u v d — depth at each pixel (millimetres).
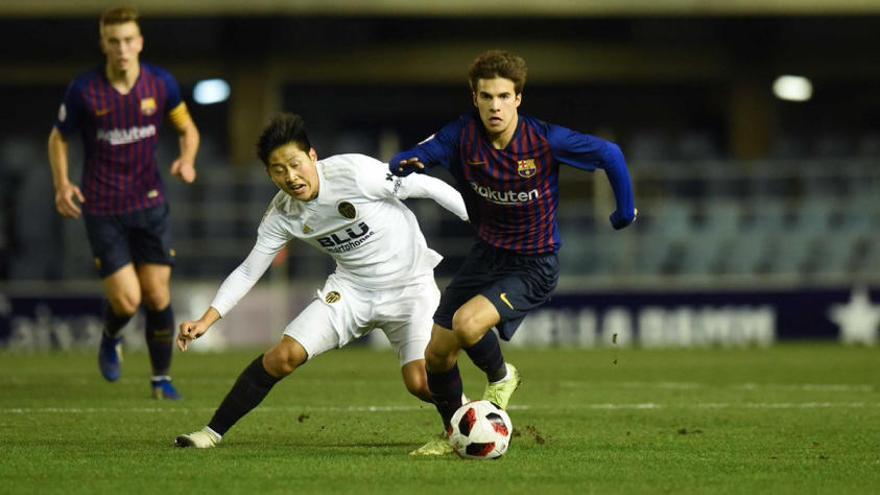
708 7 69438
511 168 23328
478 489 20203
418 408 34125
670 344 64125
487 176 23453
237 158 75125
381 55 76562
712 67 77875
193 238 64938
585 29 77625
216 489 20219
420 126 83875
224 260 65062
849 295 64688
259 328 63406
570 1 68938
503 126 22734
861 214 69062
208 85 78375
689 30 77750
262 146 23781
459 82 79438
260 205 65188
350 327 25109
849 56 78438
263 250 24781
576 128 83875
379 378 44562
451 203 25312
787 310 64500
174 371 48156
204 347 62656
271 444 26250
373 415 32406
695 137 75312
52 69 75812
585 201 67938
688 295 64312
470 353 24266
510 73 22625
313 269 64125
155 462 23094
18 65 75562
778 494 20047
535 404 35656
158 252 35719
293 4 67438
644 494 19922
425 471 22000
